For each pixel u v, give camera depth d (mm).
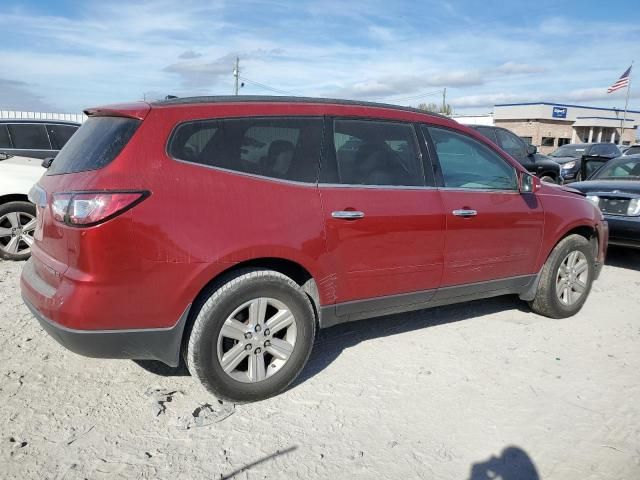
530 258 4520
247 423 3047
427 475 2650
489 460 2775
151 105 3100
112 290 2787
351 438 2930
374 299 3670
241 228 3045
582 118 53031
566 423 3133
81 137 3338
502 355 4035
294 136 3396
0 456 2668
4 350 3830
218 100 3270
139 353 2979
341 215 3395
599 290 5898
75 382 3432
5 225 6223
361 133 3680
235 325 3111
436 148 4039
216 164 3104
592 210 5043
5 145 8094
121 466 2641
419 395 3406
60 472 2578
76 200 2764
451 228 3926
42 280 3111
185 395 3326
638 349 4227
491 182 4316
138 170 2875
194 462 2691
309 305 3352
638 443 2953
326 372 3686
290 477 2607
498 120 55281
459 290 4145
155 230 2834
